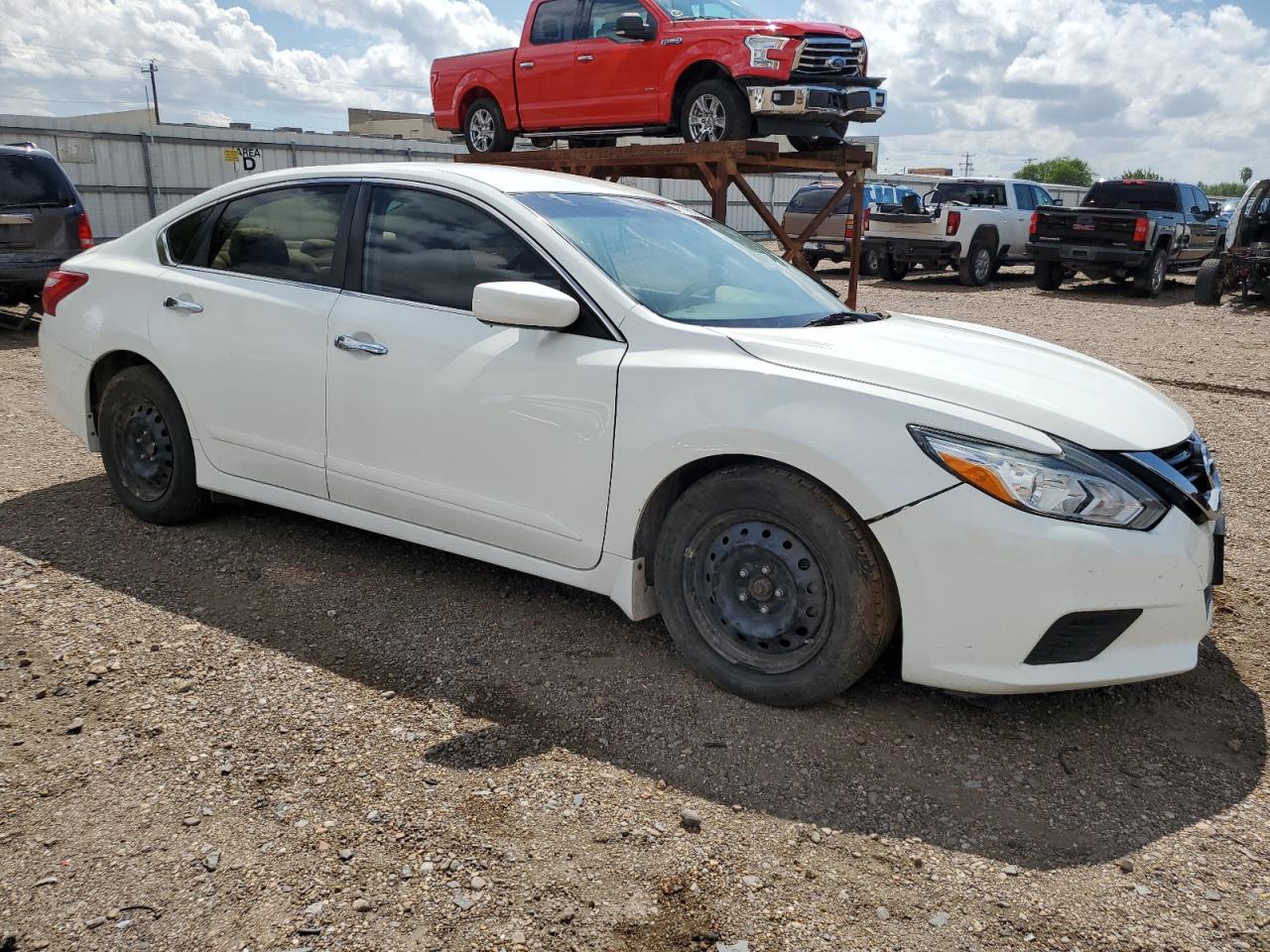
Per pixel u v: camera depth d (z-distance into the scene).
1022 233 19.59
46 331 4.80
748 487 3.06
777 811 2.64
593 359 3.29
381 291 3.79
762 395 3.02
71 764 2.73
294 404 3.95
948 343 3.50
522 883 2.32
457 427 3.53
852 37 9.52
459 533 3.68
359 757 2.81
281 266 4.09
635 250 3.65
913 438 2.83
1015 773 2.85
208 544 4.37
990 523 2.75
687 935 2.18
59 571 4.04
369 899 2.25
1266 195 15.08
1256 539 4.96
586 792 2.68
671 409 3.13
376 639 3.54
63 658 3.31
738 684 3.18
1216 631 3.85
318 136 27.88
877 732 3.03
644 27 9.41
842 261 22.16
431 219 3.73
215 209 4.35
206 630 3.56
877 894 2.33
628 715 3.08
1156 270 17.12
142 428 4.50
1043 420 2.88
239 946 2.10
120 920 2.17
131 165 24.27
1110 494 2.79
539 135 10.95
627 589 3.33
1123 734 3.07
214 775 2.70
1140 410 3.17
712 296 3.60
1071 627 2.80
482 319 3.23
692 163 9.41
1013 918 2.27
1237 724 3.16
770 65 8.87
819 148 10.26
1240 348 11.24
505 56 10.88
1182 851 2.52
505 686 3.23
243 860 2.37
